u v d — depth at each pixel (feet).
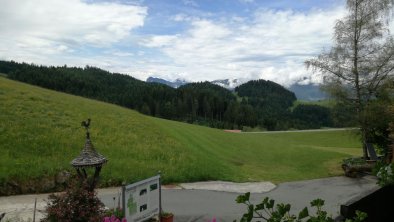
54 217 37.50
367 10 103.96
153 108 470.80
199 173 90.68
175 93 534.78
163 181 83.30
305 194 79.20
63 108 118.11
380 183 14.24
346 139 260.01
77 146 89.86
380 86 103.50
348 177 101.96
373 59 104.37
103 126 111.34
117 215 41.47
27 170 70.28
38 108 109.60
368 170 101.60
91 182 41.50
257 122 501.56
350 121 106.93
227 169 100.68
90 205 38.52
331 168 114.73
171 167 90.53
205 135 148.77
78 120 109.60
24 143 82.89
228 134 173.68
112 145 97.55
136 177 80.12
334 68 107.86
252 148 144.25
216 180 90.48
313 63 109.29
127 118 130.11
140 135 112.57
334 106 110.52
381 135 104.17
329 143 247.91
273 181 94.48
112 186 75.97
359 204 13.15
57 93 153.69
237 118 503.20
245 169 106.01
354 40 105.60
